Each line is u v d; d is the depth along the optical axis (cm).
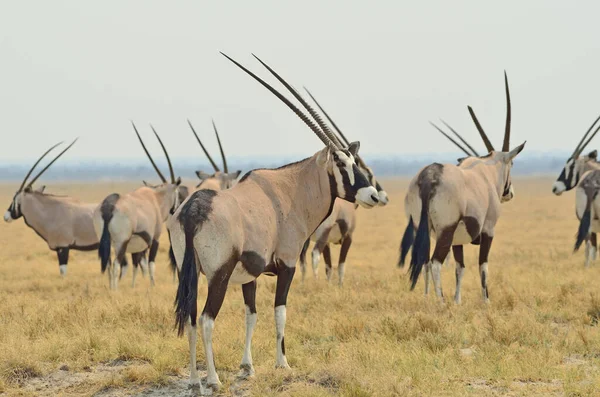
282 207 3103
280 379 2958
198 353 3366
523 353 3347
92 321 4106
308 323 4100
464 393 2778
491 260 7806
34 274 7294
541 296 4853
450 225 4556
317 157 3194
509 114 5231
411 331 3819
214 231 2766
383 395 2739
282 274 3130
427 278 5128
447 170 4591
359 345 3519
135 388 2991
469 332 3850
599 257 7931
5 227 17462
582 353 3466
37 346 3438
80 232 7238
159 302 4825
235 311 4538
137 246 6438
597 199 6819
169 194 6950
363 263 8162
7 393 2923
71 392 2975
